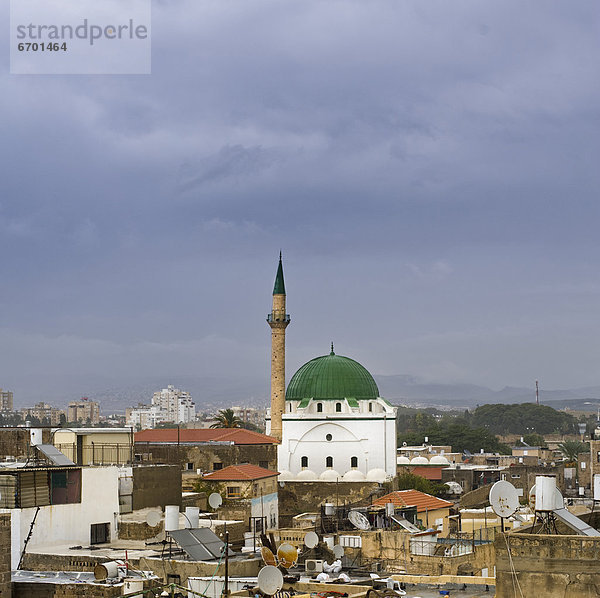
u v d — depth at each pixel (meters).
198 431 158.88
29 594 49.56
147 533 70.75
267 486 122.06
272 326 196.88
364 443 187.00
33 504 66.06
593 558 38.22
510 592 38.97
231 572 58.69
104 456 93.00
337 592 51.53
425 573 67.19
